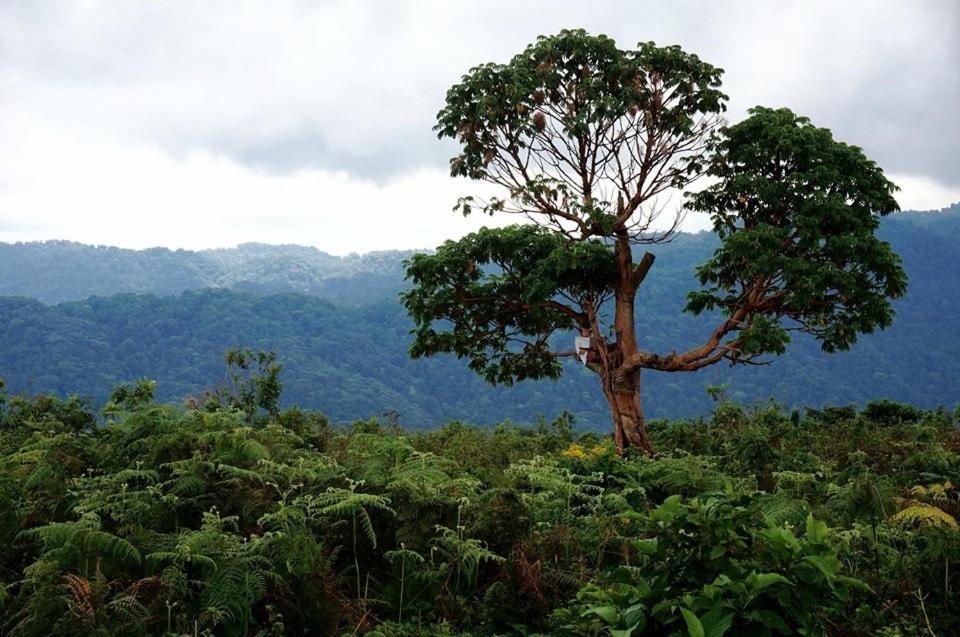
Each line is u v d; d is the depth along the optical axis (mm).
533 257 19844
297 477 8133
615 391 19750
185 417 9594
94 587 5785
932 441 14688
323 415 16125
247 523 7316
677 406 179875
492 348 21562
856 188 18562
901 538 7398
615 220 19062
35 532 6969
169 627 5742
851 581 4723
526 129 19984
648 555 5062
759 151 18719
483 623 6539
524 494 9250
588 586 5453
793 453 14430
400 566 7164
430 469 8430
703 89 19719
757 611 4465
